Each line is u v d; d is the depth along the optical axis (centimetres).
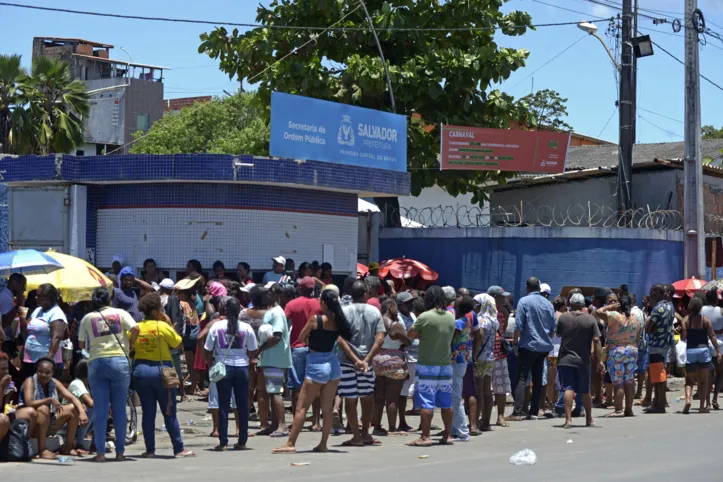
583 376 1318
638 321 1462
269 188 1748
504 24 2558
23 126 3806
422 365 1123
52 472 890
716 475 881
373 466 945
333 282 1914
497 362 1328
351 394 1104
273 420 1191
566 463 962
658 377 1502
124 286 1382
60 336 1041
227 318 1075
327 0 2488
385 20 2466
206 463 966
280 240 1769
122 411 991
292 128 1720
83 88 4119
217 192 1708
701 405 1525
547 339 1371
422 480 848
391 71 2380
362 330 1120
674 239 2269
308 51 2572
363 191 1867
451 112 2494
